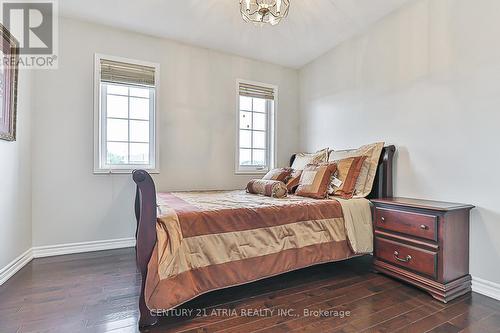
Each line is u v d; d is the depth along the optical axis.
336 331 1.50
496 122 1.89
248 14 2.26
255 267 1.83
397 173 2.56
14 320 1.56
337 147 3.27
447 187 2.17
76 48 2.73
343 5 2.49
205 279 1.65
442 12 2.21
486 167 1.94
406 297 1.88
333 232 2.21
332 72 3.34
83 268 2.33
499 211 1.87
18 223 2.29
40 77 2.60
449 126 2.16
